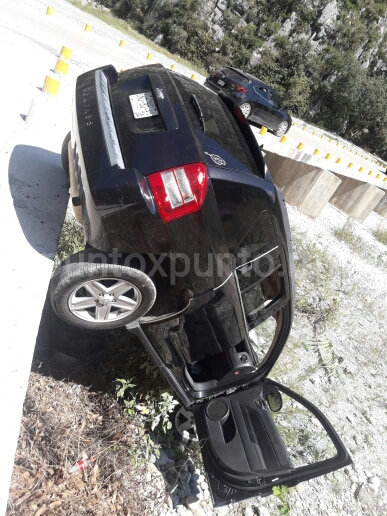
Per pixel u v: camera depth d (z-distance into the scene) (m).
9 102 4.61
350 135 55.62
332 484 3.76
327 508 3.53
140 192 2.24
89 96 2.77
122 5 43.38
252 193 2.63
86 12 25.44
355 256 9.26
